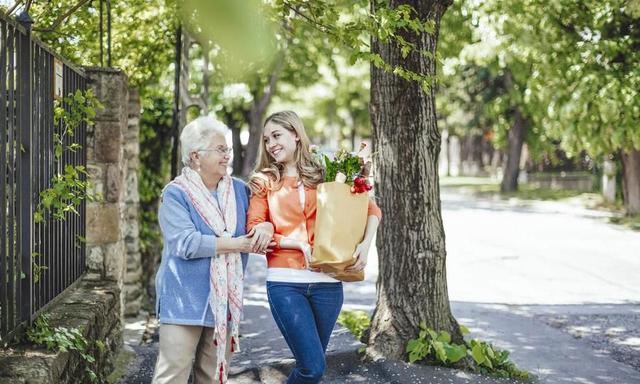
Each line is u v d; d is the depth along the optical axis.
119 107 6.70
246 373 6.13
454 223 22.36
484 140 64.31
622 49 18.33
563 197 33.19
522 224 22.06
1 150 3.69
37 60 4.44
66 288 5.44
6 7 5.73
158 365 3.94
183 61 9.08
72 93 5.76
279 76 25.47
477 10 14.77
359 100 55.69
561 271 13.38
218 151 3.97
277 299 4.16
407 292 6.34
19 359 3.85
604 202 28.80
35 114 4.45
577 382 6.54
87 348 4.86
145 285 9.92
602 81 18.31
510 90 31.00
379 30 4.99
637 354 7.77
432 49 6.15
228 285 3.94
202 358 4.13
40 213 4.48
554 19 17.47
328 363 6.21
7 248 4.11
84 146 6.23
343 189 4.16
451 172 74.94
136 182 8.80
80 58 7.86
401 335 6.30
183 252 3.80
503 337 8.38
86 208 6.58
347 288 11.65
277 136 4.26
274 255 4.22
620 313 9.87
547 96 19.41
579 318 9.55
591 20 17.67
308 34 14.30
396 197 6.34
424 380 5.84
